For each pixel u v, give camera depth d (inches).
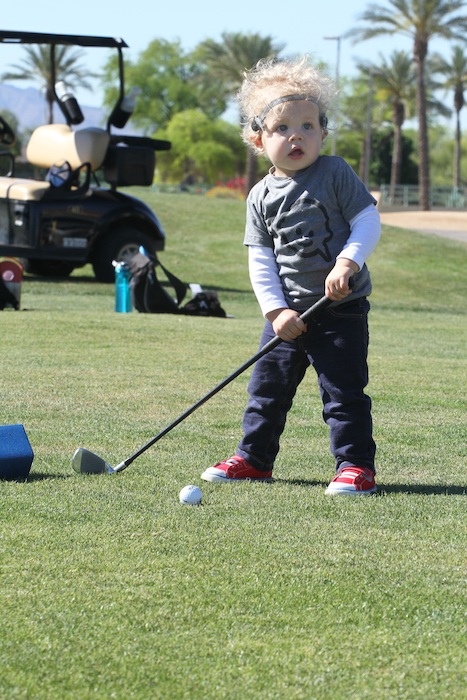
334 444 220.1
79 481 219.1
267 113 215.6
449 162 5044.3
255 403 226.5
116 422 290.8
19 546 170.6
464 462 252.2
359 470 215.9
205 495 209.2
